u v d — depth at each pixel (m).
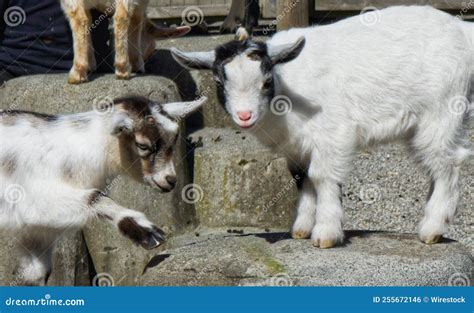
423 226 6.43
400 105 6.34
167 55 8.83
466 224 7.51
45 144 6.27
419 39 6.35
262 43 6.10
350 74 6.26
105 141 6.25
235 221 7.83
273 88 6.05
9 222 6.33
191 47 9.08
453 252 6.28
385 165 7.88
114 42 8.19
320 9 9.84
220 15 10.37
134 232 6.11
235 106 5.94
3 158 6.26
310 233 6.48
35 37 8.63
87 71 7.87
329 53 6.27
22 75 8.62
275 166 7.79
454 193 6.44
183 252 6.37
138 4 8.11
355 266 6.02
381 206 7.69
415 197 7.69
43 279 6.63
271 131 6.27
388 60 6.29
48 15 8.65
